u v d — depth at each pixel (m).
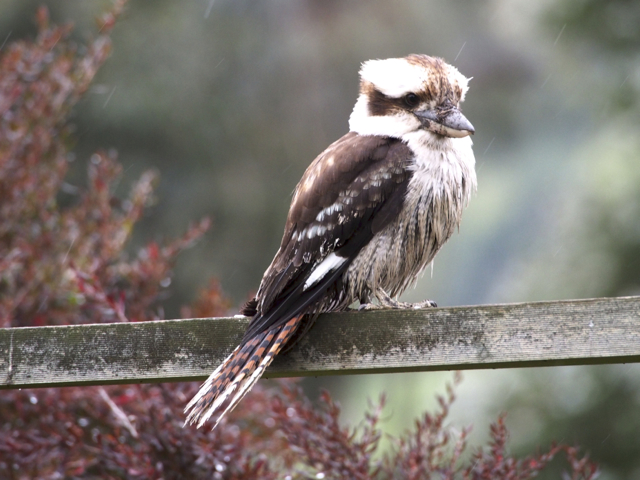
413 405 16.97
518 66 28.33
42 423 8.01
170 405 7.76
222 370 6.16
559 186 21.67
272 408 7.74
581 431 13.35
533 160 24.41
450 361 6.06
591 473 7.59
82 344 6.48
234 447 7.84
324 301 7.14
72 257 9.02
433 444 7.68
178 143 25.12
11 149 9.06
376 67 7.95
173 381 6.54
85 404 8.21
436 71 7.69
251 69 27.52
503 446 7.48
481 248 24.34
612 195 14.82
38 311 8.89
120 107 24.20
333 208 7.21
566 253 15.10
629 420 13.20
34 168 9.19
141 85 24.81
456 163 7.62
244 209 25.78
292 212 7.36
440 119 7.46
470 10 29.77
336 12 28.94
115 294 8.46
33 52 9.45
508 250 23.41
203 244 24.55
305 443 7.50
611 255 14.51
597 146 16.34
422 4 29.64
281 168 27.30
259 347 6.25
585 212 15.18
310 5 28.91
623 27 16.67
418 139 7.49
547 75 24.23
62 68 9.38
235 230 25.56
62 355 6.47
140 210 9.41
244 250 25.42
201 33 26.91
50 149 9.48
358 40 28.64
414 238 7.41
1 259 8.87
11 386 6.49
